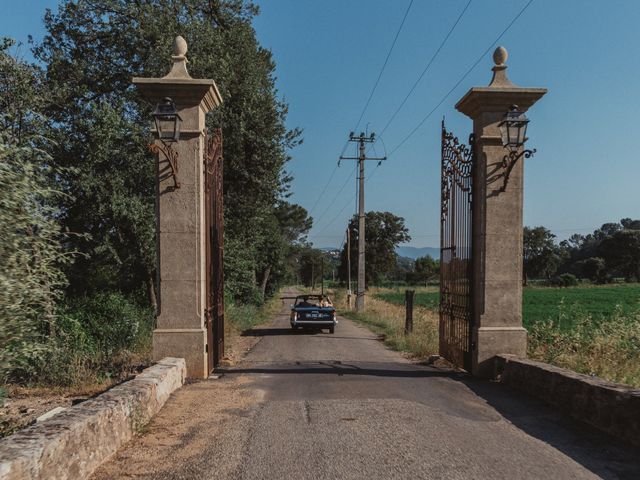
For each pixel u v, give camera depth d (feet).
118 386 19.49
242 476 14.32
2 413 22.68
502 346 28.32
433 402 22.66
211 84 27.25
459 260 31.63
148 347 39.91
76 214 48.21
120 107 50.52
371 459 15.61
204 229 28.40
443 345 34.60
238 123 58.54
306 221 229.25
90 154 45.80
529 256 307.37
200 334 27.55
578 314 45.11
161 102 26.22
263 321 89.20
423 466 15.07
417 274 317.42
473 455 16.01
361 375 29.35
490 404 22.41
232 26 61.87
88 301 47.52
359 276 107.04
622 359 29.04
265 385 26.11
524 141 26.86
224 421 19.57
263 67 65.98
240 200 63.87
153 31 50.37
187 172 27.63
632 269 283.79
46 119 39.58
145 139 47.24
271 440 17.34
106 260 49.88
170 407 21.61
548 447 16.78
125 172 47.39
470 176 29.86
